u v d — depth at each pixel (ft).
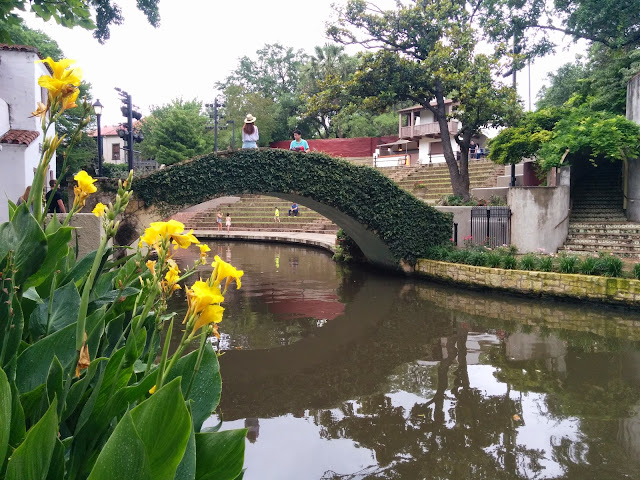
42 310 6.43
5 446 3.97
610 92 62.85
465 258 44.83
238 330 31.42
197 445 5.33
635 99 51.29
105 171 101.19
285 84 164.55
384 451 16.25
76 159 90.33
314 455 15.97
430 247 49.88
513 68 58.08
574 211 53.42
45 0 18.97
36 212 5.54
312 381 22.72
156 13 33.78
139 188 40.24
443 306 37.99
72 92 5.35
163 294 5.31
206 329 5.28
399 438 17.17
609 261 36.45
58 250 6.33
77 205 6.46
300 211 112.27
